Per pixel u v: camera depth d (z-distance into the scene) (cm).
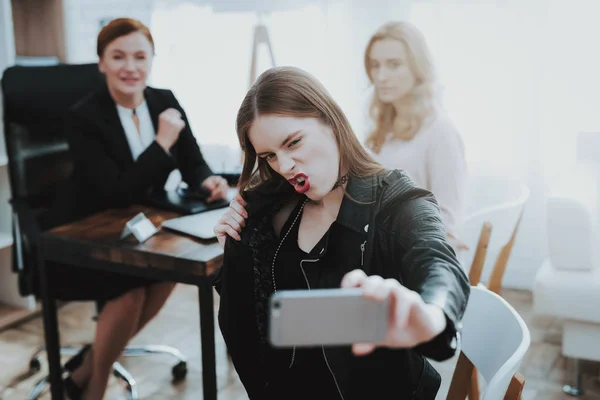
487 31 304
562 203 231
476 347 122
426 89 218
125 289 203
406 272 93
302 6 333
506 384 95
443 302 76
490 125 311
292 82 102
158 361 257
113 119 215
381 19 320
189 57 362
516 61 302
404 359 110
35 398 222
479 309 123
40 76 234
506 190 313
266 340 119
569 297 227
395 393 110
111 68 210
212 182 211
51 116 236
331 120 104
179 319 296
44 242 184
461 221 209
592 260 232
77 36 370
